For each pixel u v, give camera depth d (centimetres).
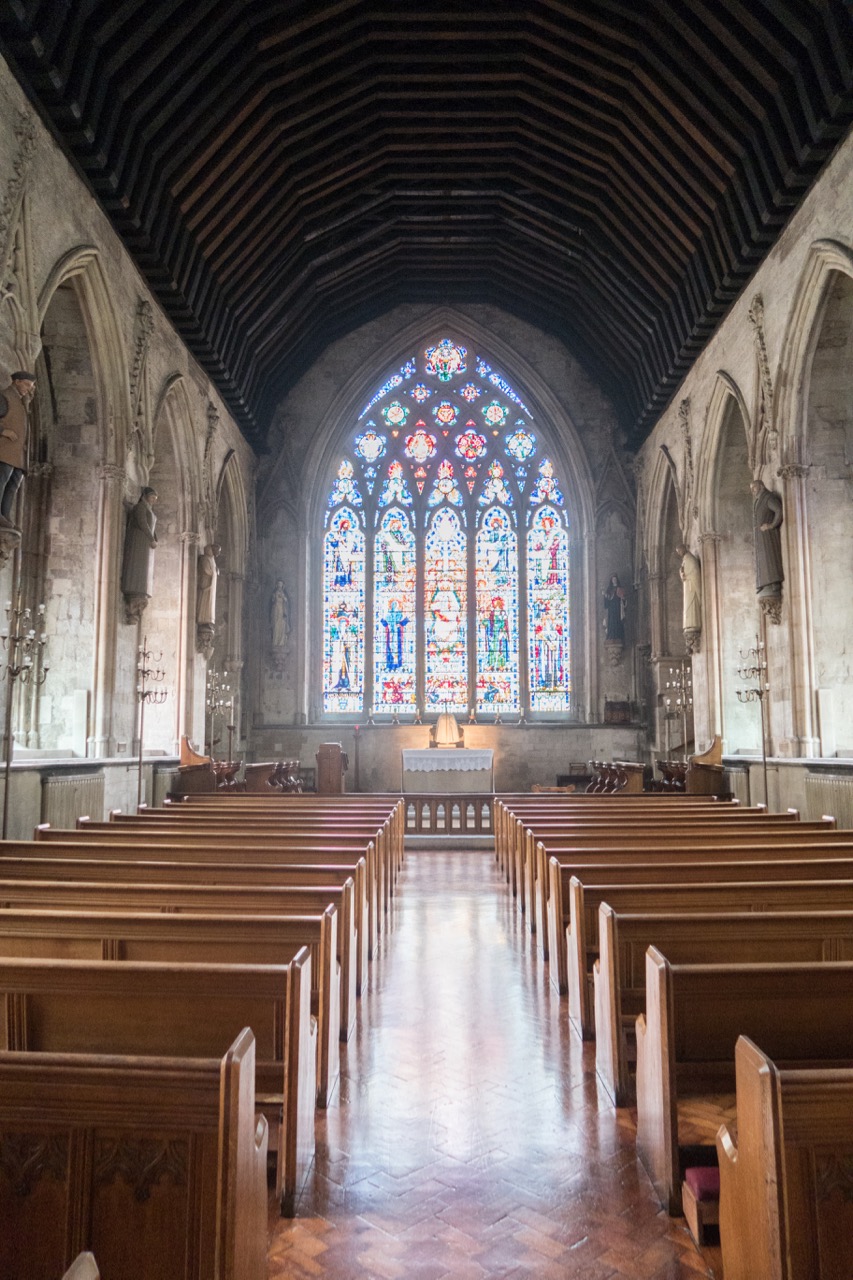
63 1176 272
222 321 1877
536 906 935
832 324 1423
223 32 1299
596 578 2573
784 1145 264
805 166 1318
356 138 1783
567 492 2644
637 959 532
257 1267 303
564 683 2617
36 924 487
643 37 1383
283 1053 407
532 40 1506
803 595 1463
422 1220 394
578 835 913
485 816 1989
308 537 2603
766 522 1534
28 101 1105
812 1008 404
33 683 1430
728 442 1883
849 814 1257
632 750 2477
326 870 684
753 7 1185
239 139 1510
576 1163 446
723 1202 326
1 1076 273
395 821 1283
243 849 776
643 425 2361
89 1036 395
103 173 1286
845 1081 267
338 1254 369
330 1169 440
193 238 1616
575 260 2097
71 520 1470
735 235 1553
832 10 1096
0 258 1056
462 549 2678
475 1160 450
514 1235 382
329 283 2238
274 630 2552
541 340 2650
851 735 1445
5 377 1079
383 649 2630
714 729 1886
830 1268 261
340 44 1494
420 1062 586
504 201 2064
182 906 591
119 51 1162
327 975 510
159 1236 268
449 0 1453
